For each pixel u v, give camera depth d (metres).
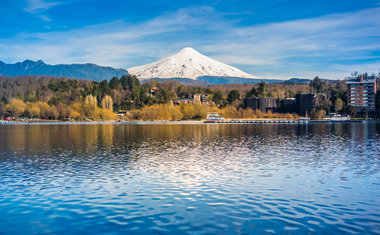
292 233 25.56
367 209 30.59
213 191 36.91
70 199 33.94
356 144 85.12
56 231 26.20
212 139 102.06
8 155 64.69
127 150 73.06
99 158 60.84
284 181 41.47
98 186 39.19
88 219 28.50
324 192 36.25
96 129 165.12
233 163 55.12
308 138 105.12
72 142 91.62
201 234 25.45
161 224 27.38
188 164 54.22
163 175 45.31
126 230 26.25
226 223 27.48
